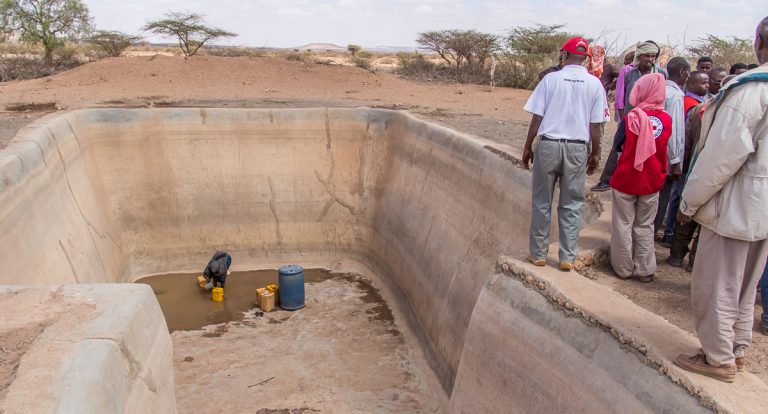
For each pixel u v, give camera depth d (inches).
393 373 420.8
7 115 643.5
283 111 637.9
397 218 574.6
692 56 835.4
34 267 365.7
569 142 229.9
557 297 225.6
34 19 1343.5
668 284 249.4
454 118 665.0
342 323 494.9
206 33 1460.4
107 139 596.4
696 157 153.9
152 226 613.0
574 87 227.9
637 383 179.0
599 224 295.6
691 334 191.2
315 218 644.7
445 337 410.9
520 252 346.3
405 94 955.3
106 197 590.6
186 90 900.0
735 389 157.8
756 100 135.2
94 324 178.1
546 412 218.1
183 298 545.0
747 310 158.4
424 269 484.7
